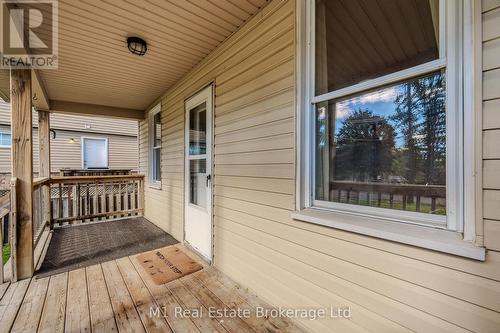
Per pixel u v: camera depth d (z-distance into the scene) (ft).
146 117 17.03
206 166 9.18
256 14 6.68
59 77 10.96
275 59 6.13
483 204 3.14
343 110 5.10
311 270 5.25
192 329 5.37
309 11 5.51
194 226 10.11
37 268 8.41
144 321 5.63
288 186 5.79
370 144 4.64
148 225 14.66
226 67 7.97
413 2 4.02
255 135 6.78
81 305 6.23
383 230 3.98
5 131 23.67
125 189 17.10
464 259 3.27
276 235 6.12
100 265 8.69
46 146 13.94
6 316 5.75
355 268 4.48
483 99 3.14
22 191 7.66
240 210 7.37
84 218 14.75
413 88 4.04
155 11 6.43
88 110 15.62
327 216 4.95
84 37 7.60
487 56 3.12
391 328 4.00
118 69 10.19
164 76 11.07
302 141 5.53
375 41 4.52
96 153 28.99
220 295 6.76
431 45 3.82
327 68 5.35
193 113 10.33
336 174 5.24
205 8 6.41
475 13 3.18
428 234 3.62
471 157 3.24
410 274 3.78
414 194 4.02
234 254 7.61
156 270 8.26
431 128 3.83
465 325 3.27
